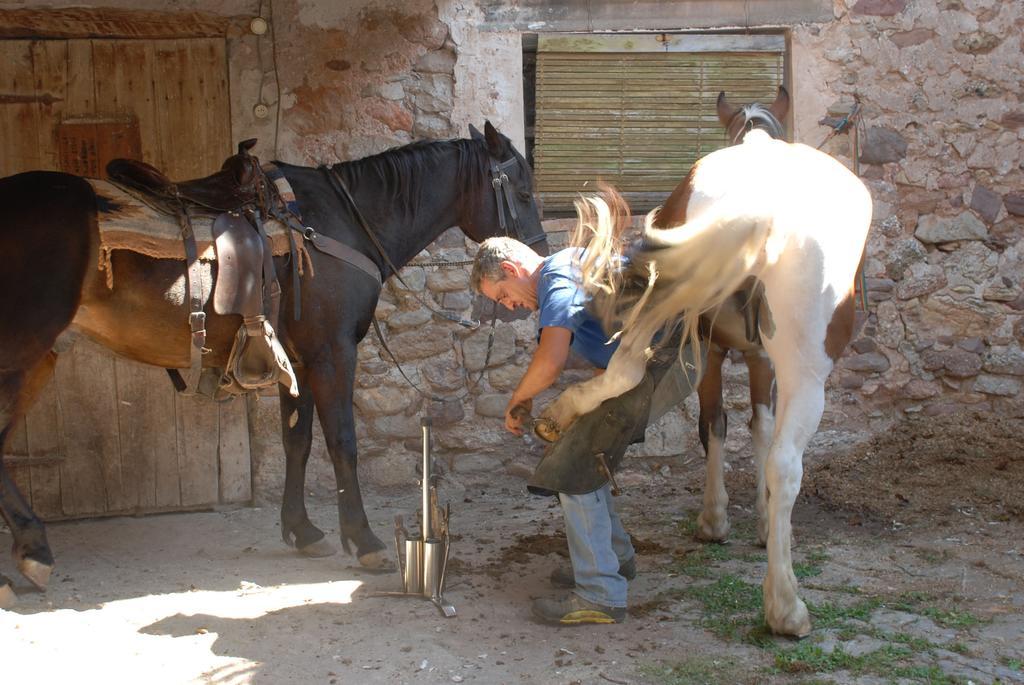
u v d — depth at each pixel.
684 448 5.65
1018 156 5.78
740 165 3.34
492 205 4.61
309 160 5.30
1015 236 5.80
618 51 5.60
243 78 5.20
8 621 3.50
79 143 5.07
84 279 3.68
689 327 3.14
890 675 3.04
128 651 3.24
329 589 3.92
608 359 3.39
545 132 5.62
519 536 4.64
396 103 5.38
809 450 5.68
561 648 3.29
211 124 5.20
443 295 5.46
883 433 5.75
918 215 5.75
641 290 3.17
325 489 5.38
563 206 5.70
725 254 3.00
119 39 5.08
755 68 5.71
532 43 5.59
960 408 5.75
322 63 5.28
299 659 3.19
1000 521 4.66
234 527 4.98
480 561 4.25
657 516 4.96
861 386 5.74
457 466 5.53
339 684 3.01
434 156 4.48
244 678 3.04
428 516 3.76
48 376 4.12
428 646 3.29
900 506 4.89
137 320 3.79
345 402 4.14
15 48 4.97
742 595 3.76
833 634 3.36
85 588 3.98
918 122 5.71
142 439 5.18
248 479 5.32
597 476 3.42
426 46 5.39
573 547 3.50
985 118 5.75
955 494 4.99
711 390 4.40
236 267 3.79
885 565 4.10
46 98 5.02
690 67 5.67
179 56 5.14
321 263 4.07
